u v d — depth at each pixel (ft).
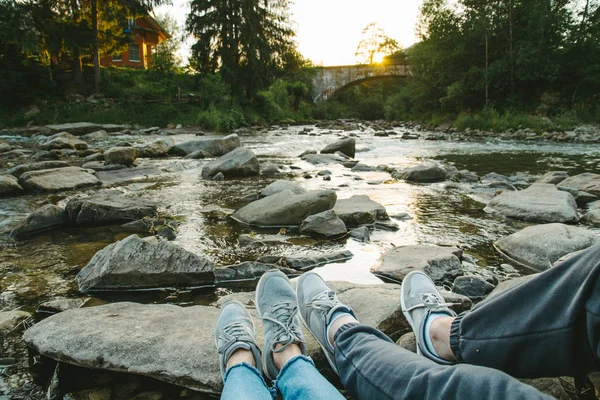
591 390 5.16
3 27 71.15
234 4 95.50
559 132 58.44
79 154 32.09
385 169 26.58
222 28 95.66
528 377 3.73
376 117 161.07
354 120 125.70
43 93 77.15
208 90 87.76
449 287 9.21
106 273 8.81
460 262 10.21
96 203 14.12
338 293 7.80
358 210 14.42
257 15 99.40
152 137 53.11
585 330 3.20
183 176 23.66
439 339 4.62
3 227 13.42
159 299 8.55
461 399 3.18
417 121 104.58
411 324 5.52
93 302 8.30
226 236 12.76
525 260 10.64
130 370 5.75
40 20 76.54
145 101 81.46
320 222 13.10
